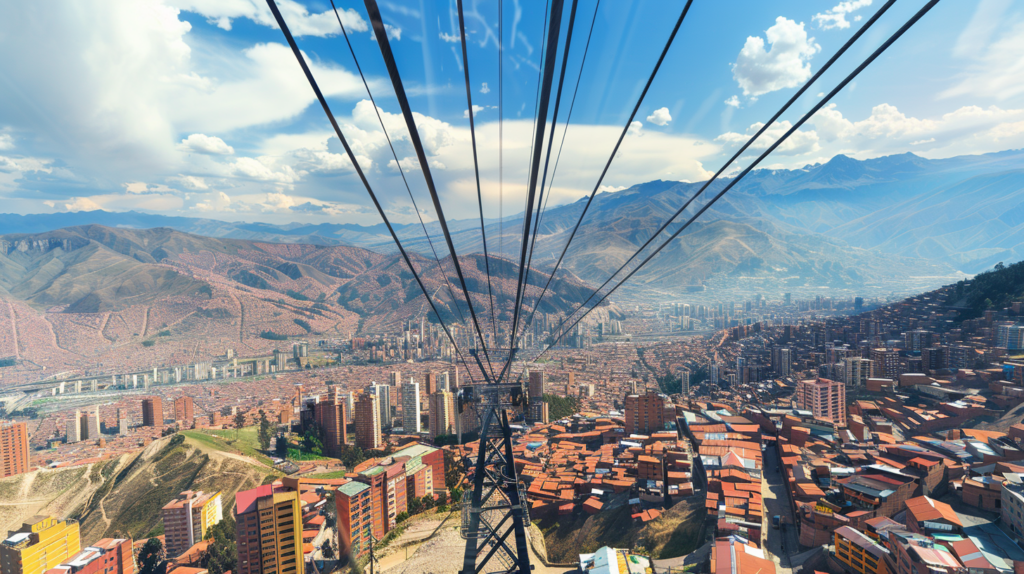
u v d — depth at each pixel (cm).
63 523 6638
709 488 6378
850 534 4719
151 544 7462
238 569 5275
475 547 3064
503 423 3322
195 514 8356
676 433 9294
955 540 4388
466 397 3297
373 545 5769
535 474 8131
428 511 6681
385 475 6159
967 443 7175
